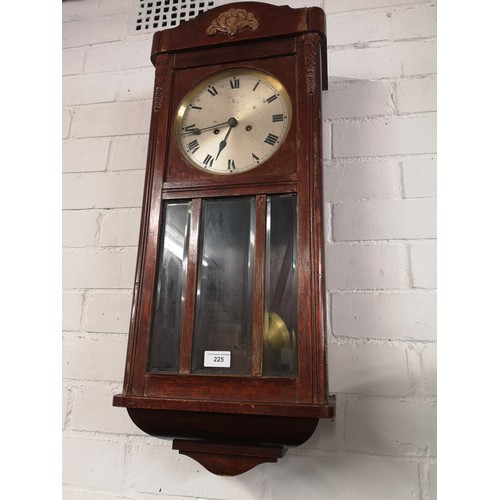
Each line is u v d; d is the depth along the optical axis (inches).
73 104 45.3
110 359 37.8
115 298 39.1
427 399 32.4
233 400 26.6
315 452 32.9
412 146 37.2
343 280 35.3
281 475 33.0
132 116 43.8
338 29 41.4
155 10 47.1
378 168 37.1
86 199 42.1
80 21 48.3
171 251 30.2
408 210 35.9
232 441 27.7
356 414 32.9
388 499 31.3
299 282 27.4
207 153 31.7
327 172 37.7
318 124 30.0
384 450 32.0
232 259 29.1
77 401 37.4
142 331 28.9
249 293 28.3
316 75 31.0
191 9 46.3
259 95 32.2
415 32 40.2
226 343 27.9
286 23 32.4
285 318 27.4
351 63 40.2
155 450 35.4
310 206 28.5
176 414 27.5
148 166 31.9
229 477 33.9
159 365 28.3
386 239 35.6
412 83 38.8
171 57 34.2
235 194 30.0
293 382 26.2
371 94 39.1
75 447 36.5
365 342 33.9
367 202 36.5
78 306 39.4
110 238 40.6
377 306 34.4
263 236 28.7
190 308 28.6
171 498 34.3
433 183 36.1
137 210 40.9
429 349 33.2
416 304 34.1
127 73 45.4
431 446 31.6
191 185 30.8
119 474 35.5
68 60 46.9
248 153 31.0
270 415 26.0
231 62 33.0
